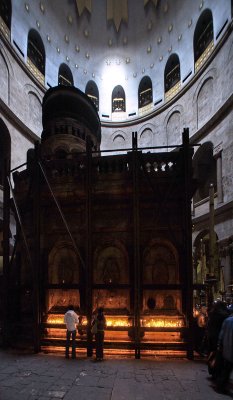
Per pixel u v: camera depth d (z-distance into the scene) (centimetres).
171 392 647
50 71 3103
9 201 1205
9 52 2395
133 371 794
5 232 1173
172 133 3098
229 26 2259
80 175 1127
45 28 3066
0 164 2258
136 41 3694
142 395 630
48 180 1138
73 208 1136
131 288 1056
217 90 2433
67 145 1471
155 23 3516
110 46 3759
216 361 709
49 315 1086
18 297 1190
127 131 3578
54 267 1129
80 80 3538
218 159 2327
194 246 2623
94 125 1672
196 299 1598
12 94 2395
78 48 3569
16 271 1244
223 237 2194
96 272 1091
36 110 2783
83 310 1065
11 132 2284
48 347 1051
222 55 2380
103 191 1094
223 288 2094
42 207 1161
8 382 705
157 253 1084
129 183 1087
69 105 1538
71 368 817
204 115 2628
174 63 3241
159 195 1041
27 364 856
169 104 3153
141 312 1039
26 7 2762
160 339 1011
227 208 2131
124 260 1088
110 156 1116
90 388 669
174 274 1063
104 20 3772
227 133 2222
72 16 3519
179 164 1096
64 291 1114
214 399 610
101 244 1103
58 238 1134
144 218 1095
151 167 1105
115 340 1006
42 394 632
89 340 958
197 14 2839
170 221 1084
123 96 3709
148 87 3566
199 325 1010
